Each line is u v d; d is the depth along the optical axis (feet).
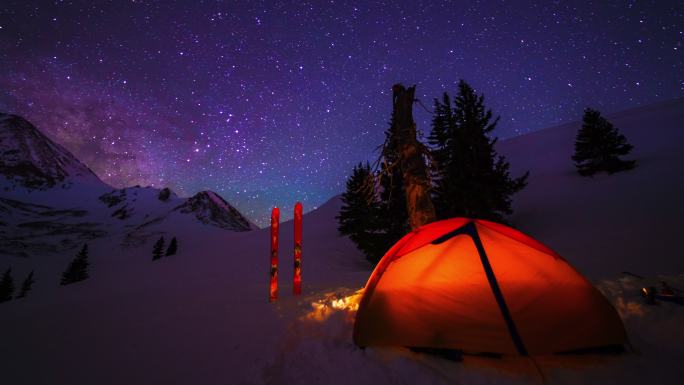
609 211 52.13
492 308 11.95
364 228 63.26
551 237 48.67
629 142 99.86
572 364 10.57
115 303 28.19
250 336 14.62
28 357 14.16
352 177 89.56
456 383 9.80
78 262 144.46
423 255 13.51
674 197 48.34
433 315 12.13
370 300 13.29
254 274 55.16
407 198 22.25
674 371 9.78
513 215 67.67
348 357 11.66
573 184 75.15
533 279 12.52
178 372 11.64
